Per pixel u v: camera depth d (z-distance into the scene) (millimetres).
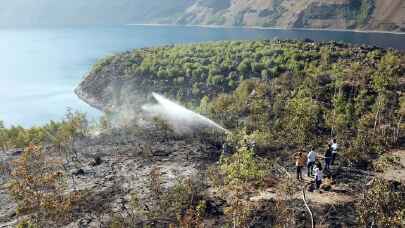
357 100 62219
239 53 122938
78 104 133000
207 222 33375
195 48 145750
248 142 48719
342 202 34094
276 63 105312
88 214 36562
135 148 56219
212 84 115000
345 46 111562
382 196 28953
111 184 43344
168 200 36906
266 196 35500
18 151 62031
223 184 38250
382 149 46750
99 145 59594
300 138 49406
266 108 65125
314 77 74375
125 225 33938
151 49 158625
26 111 124562
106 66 146750
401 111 55500
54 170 49031
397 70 76125
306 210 33250
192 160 49219
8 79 172500
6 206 40688
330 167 41781
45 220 34469
